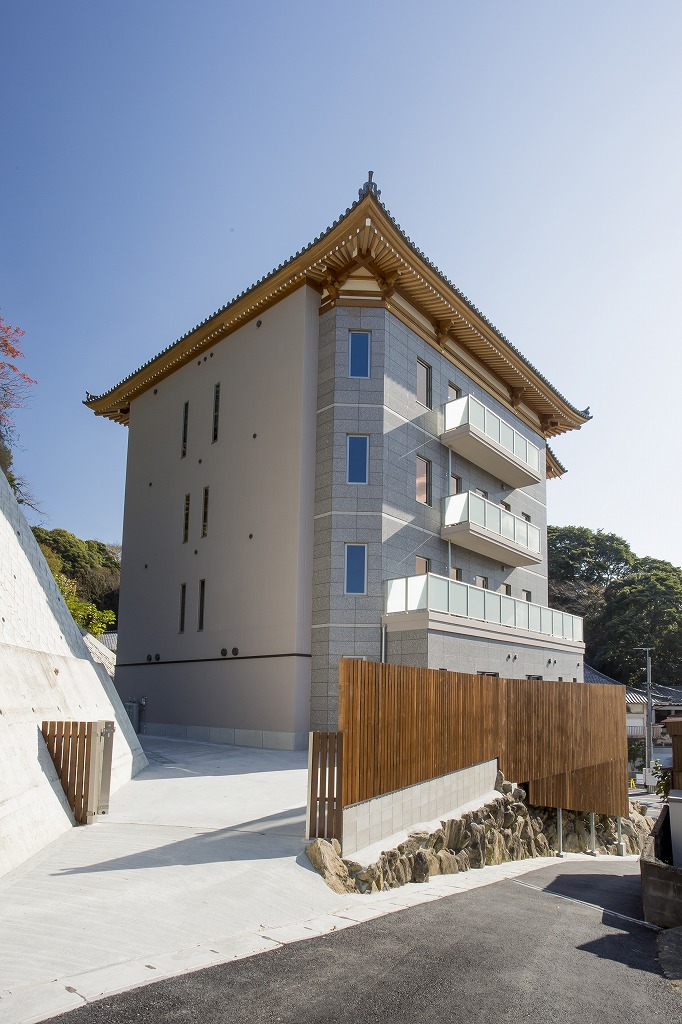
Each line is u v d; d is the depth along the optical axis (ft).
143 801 34.78
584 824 59.26
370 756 29.89
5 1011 13.35
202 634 74.28
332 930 20.35
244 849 25.64
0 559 37.81
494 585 81.92
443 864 33.35
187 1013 13.93
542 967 18.86
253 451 71.20
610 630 182.50
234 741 67.05
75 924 17.72
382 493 64.49
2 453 58.13
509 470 82.43
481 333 77.05
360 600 62.85
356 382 66.28
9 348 58.13
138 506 90.27
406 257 64.18
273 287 69.41
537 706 53.93
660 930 25.07
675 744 30.81
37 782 26.84
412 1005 15.31
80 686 41.29
